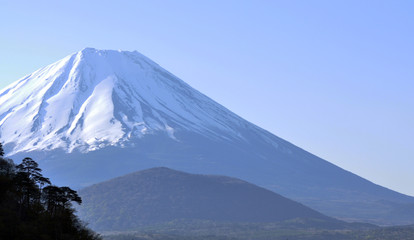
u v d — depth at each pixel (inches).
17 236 7573.8
